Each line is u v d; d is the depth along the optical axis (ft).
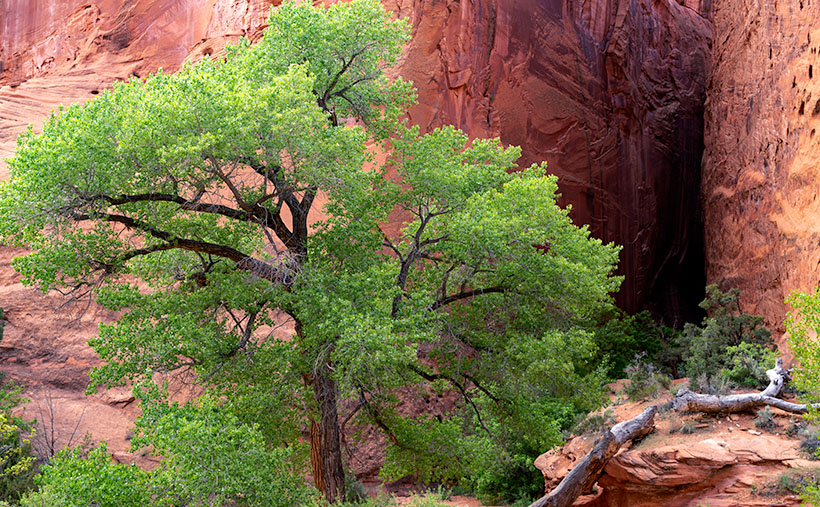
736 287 77.77
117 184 35.83
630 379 60.13
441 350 42.98
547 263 40.70
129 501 29.04
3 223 33.76
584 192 88.33
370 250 43.06
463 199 43.42
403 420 45.16
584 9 92.53
